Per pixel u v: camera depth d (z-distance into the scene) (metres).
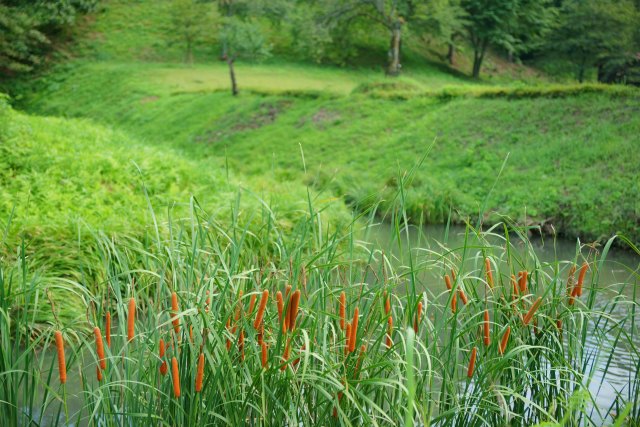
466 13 54.28
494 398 4.38
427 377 4.30
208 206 11.84
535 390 4.71
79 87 46.59
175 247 4.34
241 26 39.00
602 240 16.14
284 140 30.94
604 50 53.38
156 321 3.78
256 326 3.53
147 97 41.53
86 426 5.54
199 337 3.51
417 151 25.53
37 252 8.47
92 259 8.59
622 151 20.66
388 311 4.00
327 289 4.12
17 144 15.31
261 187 16.73
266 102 35.16
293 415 3.70
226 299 4.16
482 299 4.71
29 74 50.09
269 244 5.83
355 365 3.88
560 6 72.81
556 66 65.31
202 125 34.84
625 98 24.61
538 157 22.05
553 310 4.65
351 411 4.01
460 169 23.20
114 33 56.94
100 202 12.80
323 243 4.70
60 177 14.06
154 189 14.81
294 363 4.02
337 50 54.06
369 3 51.00
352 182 22.16
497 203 19.67
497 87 29.28
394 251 10.11
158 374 4.05
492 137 24.75
